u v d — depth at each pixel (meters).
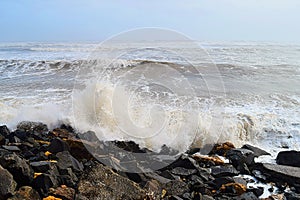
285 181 4.73
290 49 31.58
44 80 11.76
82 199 3.26
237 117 7.13
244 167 5.16
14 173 3.37
